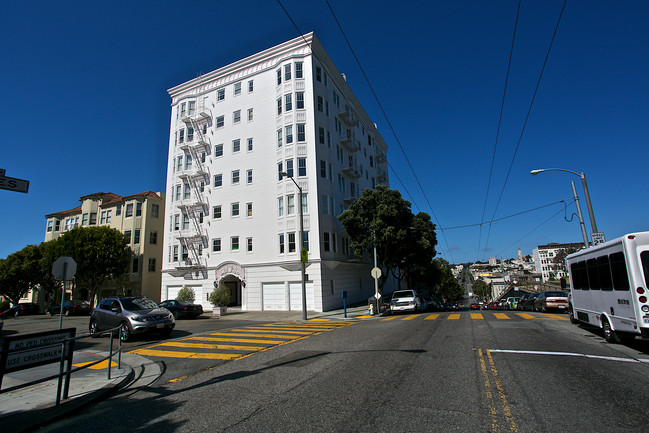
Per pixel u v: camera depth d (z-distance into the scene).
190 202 33.78
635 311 8.09
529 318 15.70
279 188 29.36
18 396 6.32
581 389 5.54
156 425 4.84
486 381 6.04
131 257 39.50
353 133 37.78
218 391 6.25
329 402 5.34
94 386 6.85
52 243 37.09
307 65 29.89
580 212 19.72
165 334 13.62
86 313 34.88
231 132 33.03
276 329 15.35
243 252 30.36
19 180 7.71
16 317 37.31
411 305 22.64
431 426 4.32
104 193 45.16
